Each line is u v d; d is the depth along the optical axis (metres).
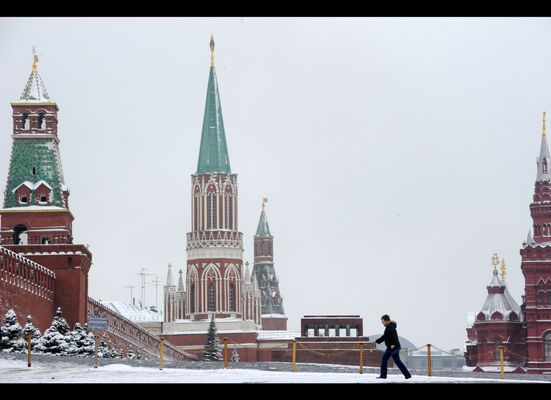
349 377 68.62
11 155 162.75
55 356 94.81
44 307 136.00
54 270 142.25
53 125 163.50
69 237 163.50
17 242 161.50
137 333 185.38
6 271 119.75
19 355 92.50
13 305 122.00
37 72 165.62
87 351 119.94
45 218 160.50
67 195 162.50
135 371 75.25
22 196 160.88
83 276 145.25
